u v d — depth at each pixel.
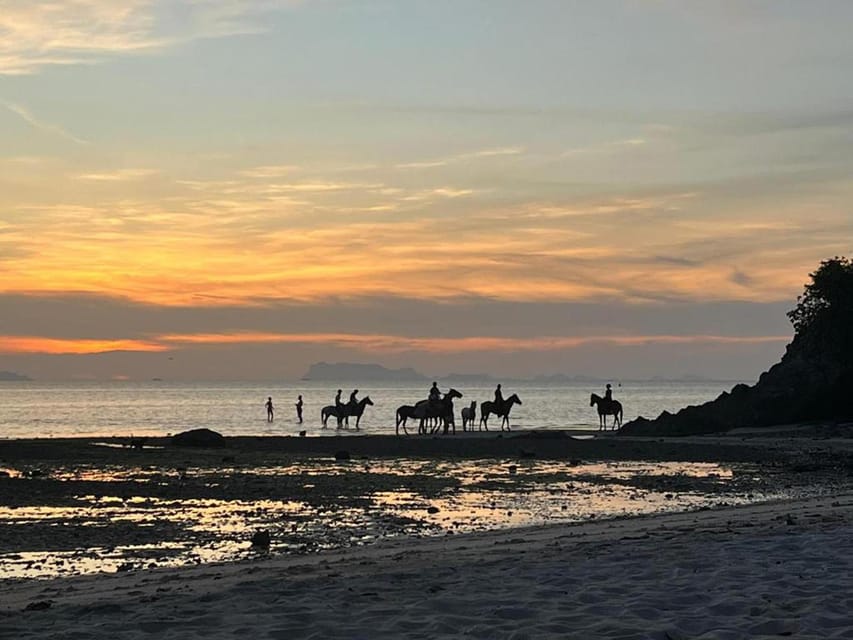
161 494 25.86
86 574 14.55
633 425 59.25
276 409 125.94
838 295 61.66
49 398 197.62
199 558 16.09
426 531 19.17
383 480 29.97
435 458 39.44
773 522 17.25
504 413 65.06
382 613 9.73
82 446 45.25
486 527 19.70
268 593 10.84
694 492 26.88
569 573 11.85
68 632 9.05
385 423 82.25
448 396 59.31
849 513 18.61
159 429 72.19
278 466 35.47
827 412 60.25
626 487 28.12
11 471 33.34
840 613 9.42
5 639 8.85
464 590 10.87
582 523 19.45
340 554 15.62
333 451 43.12
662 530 16.62
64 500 24.47
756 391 62.00
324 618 9.53
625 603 10.01
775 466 35.59
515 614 9.62
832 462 36.84
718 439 51.00
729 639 8.54
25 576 14.48
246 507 23.11
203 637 8.81
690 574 11.55
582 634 8.72
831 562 12.16
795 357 64.38
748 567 11.91
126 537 18.38
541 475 32.06
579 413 111.12
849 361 60.84
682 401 181.00
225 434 62.94
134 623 9.37
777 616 9.30
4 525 19.94
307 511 22.36
